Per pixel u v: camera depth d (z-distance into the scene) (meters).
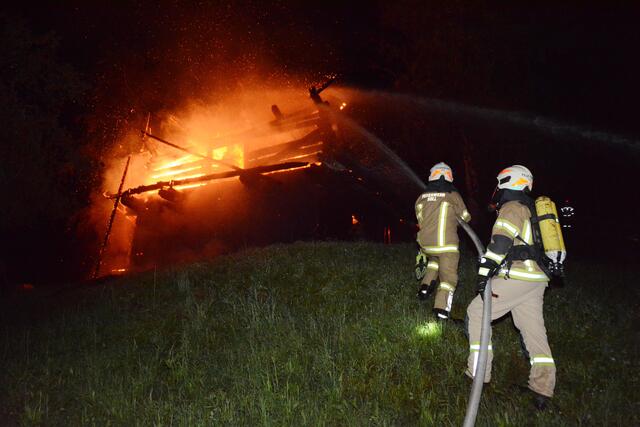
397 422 4.18
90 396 4.89
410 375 4.73
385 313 5.93
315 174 12.69
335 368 4.89
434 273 5.85
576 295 6.89
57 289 10.93
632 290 7.78
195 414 4.40
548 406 4.29
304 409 4.33
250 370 4.98
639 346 5.41
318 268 7.81
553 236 4.27
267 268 7.87
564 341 5.43
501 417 4.09
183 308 6.93
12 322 8.05
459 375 4.72
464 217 5.75
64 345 6.39
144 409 4.54
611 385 4.58
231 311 6.58
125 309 7.40
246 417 4.29
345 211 12.80
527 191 4.56
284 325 5.91
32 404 4.92
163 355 5.68
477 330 4.46
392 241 13.02
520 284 4.34
